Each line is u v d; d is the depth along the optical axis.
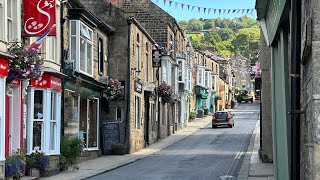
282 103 7.88
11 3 16.31
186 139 37.88
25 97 17.55
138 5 42.34
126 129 28.70
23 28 16.83
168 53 40.34
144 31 32.56
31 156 17.22
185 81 52.81
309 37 5.58
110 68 29.27
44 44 18.64
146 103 34.12
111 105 28.94
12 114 16.31
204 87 65.88
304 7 6.13
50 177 17.34
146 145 32.94
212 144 32.81
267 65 20.89
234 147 30.28
